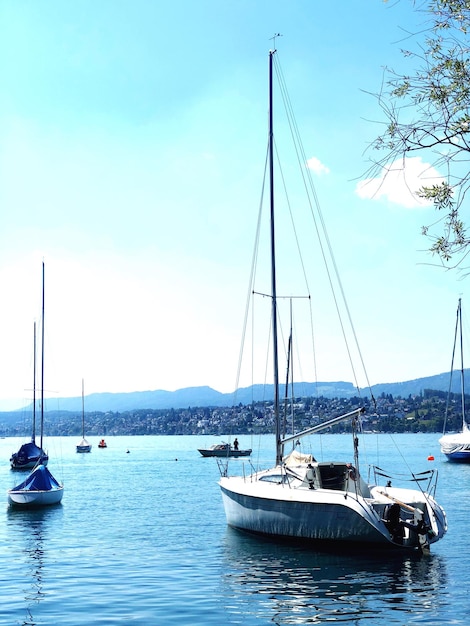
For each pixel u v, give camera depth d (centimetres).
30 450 7200
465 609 1516
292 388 3347
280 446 2702
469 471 5891
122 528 2923
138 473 6925
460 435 7162
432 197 770
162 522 3102
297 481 2344
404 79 770
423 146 755
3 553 2333
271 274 2944
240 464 8225
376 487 2347
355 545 2050
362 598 1619
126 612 1545
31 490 3822
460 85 754
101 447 15350
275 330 2878
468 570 1902
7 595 1719
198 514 3406
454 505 3519
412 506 2136
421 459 7938
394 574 1862
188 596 1677
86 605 1612
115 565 2086
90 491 4831
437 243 782
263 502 2288
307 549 2197
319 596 1645
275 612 1519
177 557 2191
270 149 3030
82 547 2444
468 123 738
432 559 2053
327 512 2061
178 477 6288
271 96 3056
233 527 2645
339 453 9706
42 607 1599
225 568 1991
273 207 2986
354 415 2241
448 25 751
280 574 1884
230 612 1527
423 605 1553
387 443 14375
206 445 18262
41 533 2827
